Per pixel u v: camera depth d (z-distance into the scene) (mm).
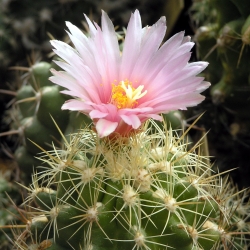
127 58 211
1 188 303
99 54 207
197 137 333
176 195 212
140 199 205
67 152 221
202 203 217
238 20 281
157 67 209
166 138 219
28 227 225
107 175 207
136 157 208
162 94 204
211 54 299
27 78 317
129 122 189
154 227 206
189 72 204
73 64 200
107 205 204
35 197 228
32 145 297
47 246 217
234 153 326
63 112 286
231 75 289
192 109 316
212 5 287
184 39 216
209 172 252
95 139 211
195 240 209
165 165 213
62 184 213
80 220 203
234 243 253
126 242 205
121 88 206
